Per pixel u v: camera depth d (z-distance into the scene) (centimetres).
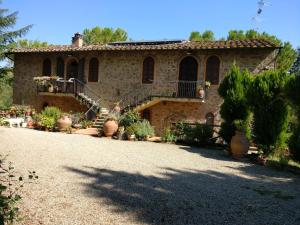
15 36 2111
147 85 1809
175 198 567
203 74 1680
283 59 2347
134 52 1839
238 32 2755
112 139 1335
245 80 1152
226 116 1148
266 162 965
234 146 1025
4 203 339
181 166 852
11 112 1814
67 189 584
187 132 1285
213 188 649
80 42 2147
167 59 1761
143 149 1101
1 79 2264
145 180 678
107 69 1912
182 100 1645
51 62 2081
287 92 946
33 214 463
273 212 528
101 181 651
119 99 1880
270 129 1033
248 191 645
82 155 908
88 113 1917
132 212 493
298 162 957
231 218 490
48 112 1647
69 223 441
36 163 771
